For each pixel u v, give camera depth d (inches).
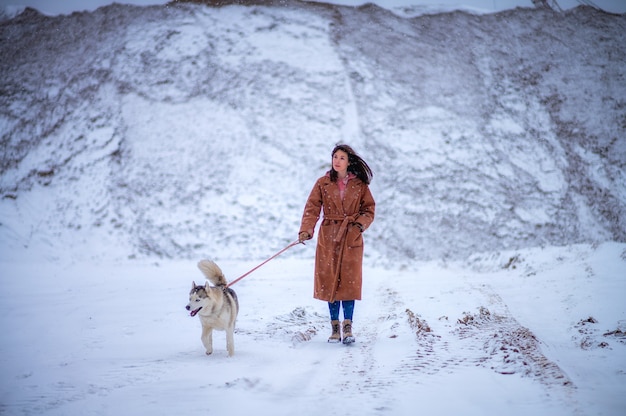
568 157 1115.9
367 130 1122.0
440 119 1161.4
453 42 1366.9
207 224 916.6
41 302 387.2
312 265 709.9
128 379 152.6
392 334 229.1
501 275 527.8
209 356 186.9
